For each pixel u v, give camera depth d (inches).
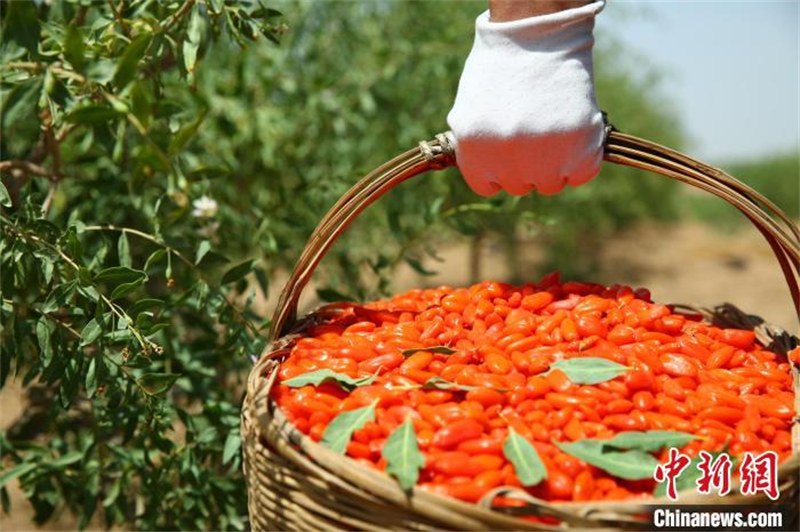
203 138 80.7
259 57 89.4
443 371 43.6
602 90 191.5
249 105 86.7
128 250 57.3
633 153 47.8
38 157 64.0
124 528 75.2
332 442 37.5
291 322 51.9
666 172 46.9
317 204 86.5
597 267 209.6
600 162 48.0
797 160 316.8
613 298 53.1
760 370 44.8
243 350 60.2
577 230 203.0
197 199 68.9
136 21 52.8
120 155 58.5
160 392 53.7
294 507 37.3
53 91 45.9
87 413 68.2
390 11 104.1
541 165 47.6
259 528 40.6
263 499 39.3
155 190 71.5
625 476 35.2
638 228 266.1
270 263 90.7
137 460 60.5
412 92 99.9
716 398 40.9
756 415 39.8
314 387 42.4
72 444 68.8
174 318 75.5
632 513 32.8
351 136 101.1
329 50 100.1
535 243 203.8
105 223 68.6
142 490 64.4
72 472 63.2
